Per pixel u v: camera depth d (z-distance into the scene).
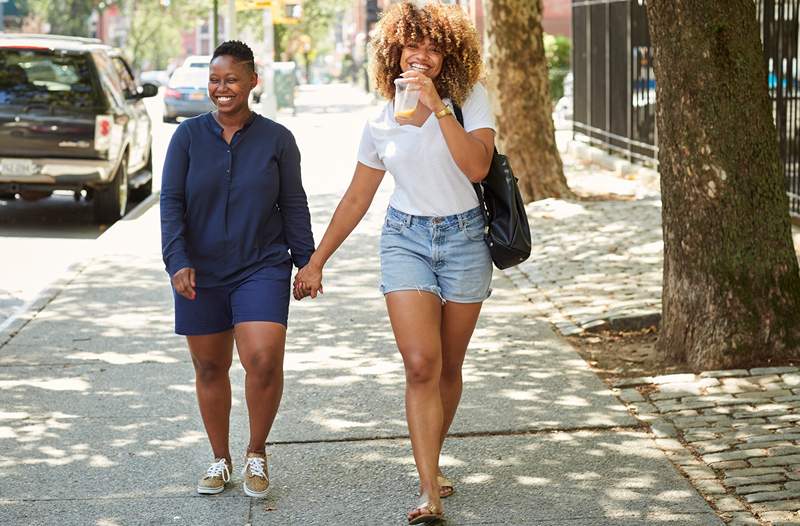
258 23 71.31
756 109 8.05
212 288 6.01
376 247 13.81
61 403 7.80
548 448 6.83
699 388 7.78
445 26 5.65
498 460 6.64
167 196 5.98
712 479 6.30
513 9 16.80
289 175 6.10
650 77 20.28
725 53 7.96
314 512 5.96
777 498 5.99
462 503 6.02
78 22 89.94
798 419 7.14
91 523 5.85
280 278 6.01
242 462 6.66
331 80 148.50
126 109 17.03
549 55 36.62
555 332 9.63
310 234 6.16
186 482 6.39
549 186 17.12
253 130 6.03
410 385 5.67
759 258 8.12
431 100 5.48
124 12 94.75
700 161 8.10
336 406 7.68
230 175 5.96
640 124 20.88
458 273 5.77
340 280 11.88
